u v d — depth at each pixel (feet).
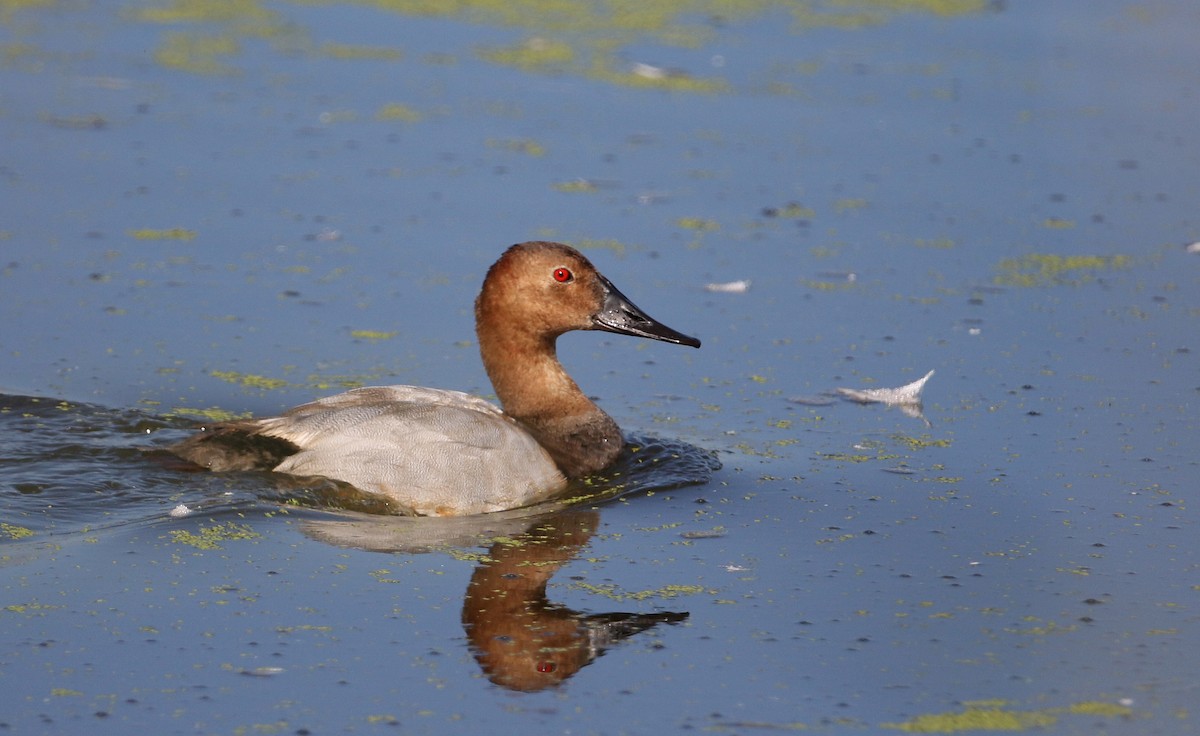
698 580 34.91
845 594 34.19
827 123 77.10
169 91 78.18
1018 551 36.73
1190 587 34.71
